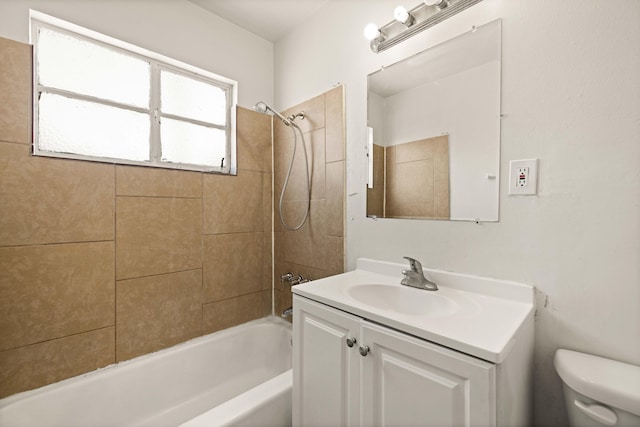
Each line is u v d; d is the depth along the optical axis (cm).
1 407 120
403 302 122
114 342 150
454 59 123
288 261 205
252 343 198
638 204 86
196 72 185
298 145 196
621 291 88
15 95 125
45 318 132
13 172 124
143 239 159
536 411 104
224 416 111
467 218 119
